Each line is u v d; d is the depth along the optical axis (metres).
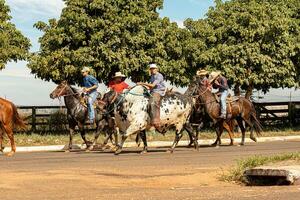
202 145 25.67
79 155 19.80
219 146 24.00
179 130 20.97
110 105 21.44
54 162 16.98
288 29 34.62
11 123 20.58
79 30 30.67
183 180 12.91
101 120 22.58
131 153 20.52
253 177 12.41
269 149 21.94
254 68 33.97
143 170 14.78
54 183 12.43
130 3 31.28
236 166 13.73
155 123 20.02
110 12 30.62
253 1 34.44
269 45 33.62
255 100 38.06
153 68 20.19
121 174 13.97
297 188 11.03
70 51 30.69
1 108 20.39
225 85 23.23
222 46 33.41
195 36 34.91
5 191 11.28
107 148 24.02
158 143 27.20
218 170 14.48
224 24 34.38
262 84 35.56
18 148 23.86
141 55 30.81
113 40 30.31
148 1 32.72
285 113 39.81
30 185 12.12
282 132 33.69
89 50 30.23
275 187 11.30
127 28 31.42
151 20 32.41
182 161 17.05
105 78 31.67
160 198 9.94
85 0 30.88
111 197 10.20
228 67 33.19
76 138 27.72
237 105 24.77
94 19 30.75
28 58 31.31
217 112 23.09
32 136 28.16
